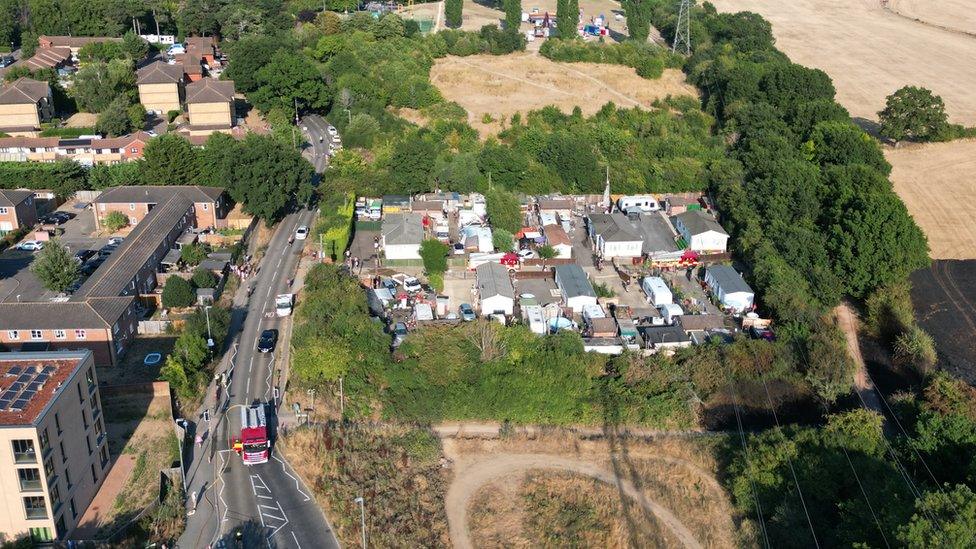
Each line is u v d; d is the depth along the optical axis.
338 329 92.44
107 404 83.88
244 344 95.62
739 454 81.31
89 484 72.00
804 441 80.12
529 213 134.00
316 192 134.75
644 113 172.75
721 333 100.69
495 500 77.56
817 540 70.94
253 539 68.94
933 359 99.88
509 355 92.19
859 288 112.00
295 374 89.12
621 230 122.38
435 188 139.25
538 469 82.12
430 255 112.44
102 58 185.75
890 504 68.69
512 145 156.62
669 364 94.69
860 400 93.75
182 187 125.81
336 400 86.25
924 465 77.00
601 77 194.75
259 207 121.19
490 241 119.25
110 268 99.88
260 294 106.69
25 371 70.50
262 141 127.38
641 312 106.62
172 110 167.00
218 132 145.62
